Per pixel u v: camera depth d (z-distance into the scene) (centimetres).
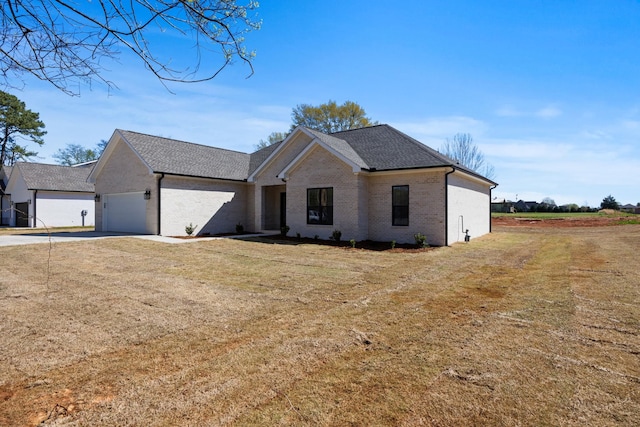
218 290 731
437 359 397
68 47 339
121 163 1953
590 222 3216
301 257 1162
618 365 375
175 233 1823
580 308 577
